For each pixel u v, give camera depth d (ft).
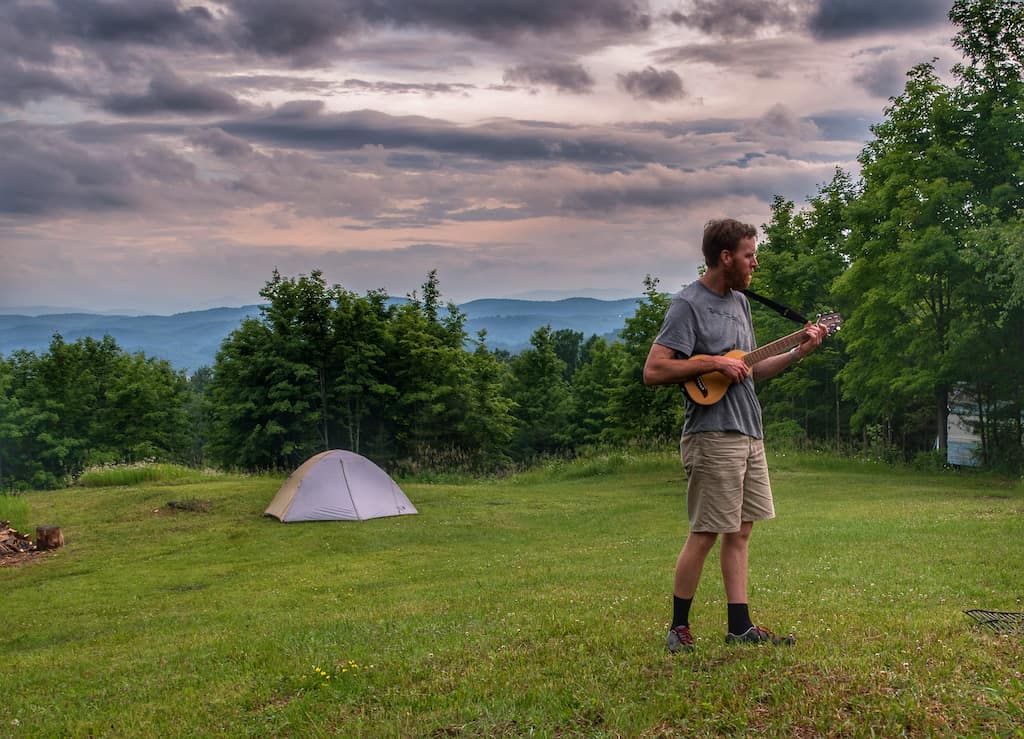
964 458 94.43
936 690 12.71
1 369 206.18
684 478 87.61
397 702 15.46
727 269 16.06
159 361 222.69
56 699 21.20
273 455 169.27
